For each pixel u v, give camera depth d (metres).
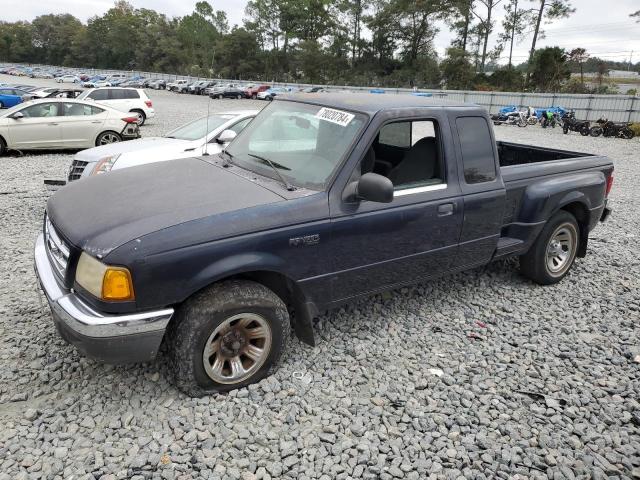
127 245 2.67
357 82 73.81
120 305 2.69
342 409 3.09
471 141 4.05
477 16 69.06
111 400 3.08
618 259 6.06
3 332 3.83
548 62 50.69
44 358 3.50
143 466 2.59
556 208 4.75
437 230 3.86
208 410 3.01
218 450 2.71
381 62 77.38
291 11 83.88
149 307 2.75
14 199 7.95
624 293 5.09
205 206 3.00
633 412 3.24
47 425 2.86
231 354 3.13
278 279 3.37
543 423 3.10
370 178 3.15
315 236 3.21
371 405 3.17
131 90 21.16
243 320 3.09
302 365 3.54
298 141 3.67
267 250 3.04
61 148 13.41
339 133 3.48
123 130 14.11
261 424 2.94
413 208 3.66
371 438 2.88
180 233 2.78
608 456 2.85
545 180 4.82
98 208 3.08
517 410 3.20
